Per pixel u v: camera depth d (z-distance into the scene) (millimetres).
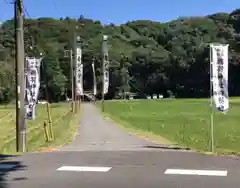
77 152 14711
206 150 15555
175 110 68562
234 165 11453
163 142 20016
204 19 178875
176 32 176000
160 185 9023
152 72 165000
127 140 21172
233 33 162000
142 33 198250
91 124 36281
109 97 158375
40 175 10281
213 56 14336
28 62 18266
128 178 9812
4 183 9391
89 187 8906
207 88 154500
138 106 89500
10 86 102938
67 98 136875
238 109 65062
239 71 145250
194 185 8992
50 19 139750
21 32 16516
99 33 174750
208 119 43469
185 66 158375
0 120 49062
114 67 159625
